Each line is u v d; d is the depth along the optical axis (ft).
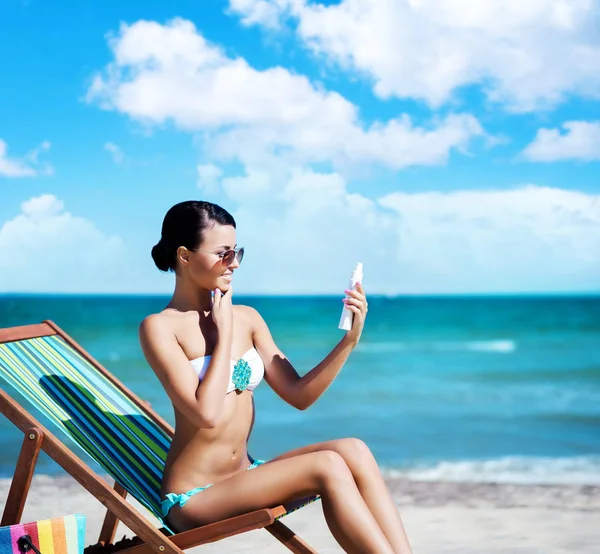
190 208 10.44
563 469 29.43
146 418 12.21
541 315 153.48
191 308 10.63
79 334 124.06
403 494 20.83
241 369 10.42
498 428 44.60
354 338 10.55
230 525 9.36
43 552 9.52
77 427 11.00
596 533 16.63
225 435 10.23
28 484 9.95
